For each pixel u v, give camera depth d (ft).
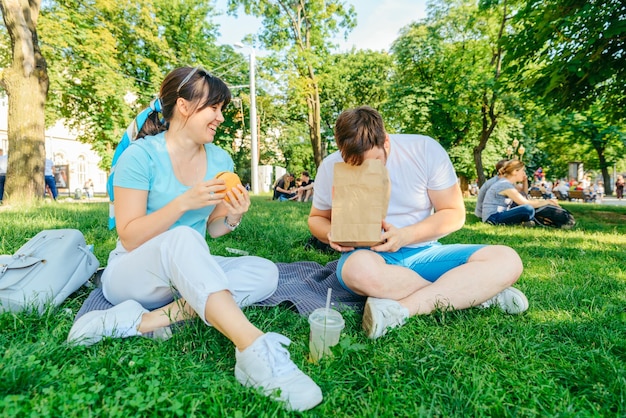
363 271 5.98
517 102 49.49
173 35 55.42
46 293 5.74
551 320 6.15
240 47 59.62
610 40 20.40
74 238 6.64
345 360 4.67
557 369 4.63
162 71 52.11
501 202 19.92
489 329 5.51
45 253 6.17
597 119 49.26
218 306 4.38
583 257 11.25
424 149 6.80
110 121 46.60
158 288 5.33
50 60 37.40
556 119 53.72
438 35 58.03
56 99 42.11
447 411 3.83
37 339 4.95
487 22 47.39
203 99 5.58
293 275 8.56
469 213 26.63
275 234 14.21
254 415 3.65
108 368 4.25
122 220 5.45
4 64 34.47
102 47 38.83
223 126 67.82
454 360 4.69
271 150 94.84
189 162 6.04
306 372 4.51
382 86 79.30
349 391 4.15
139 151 5.58
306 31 60.85
